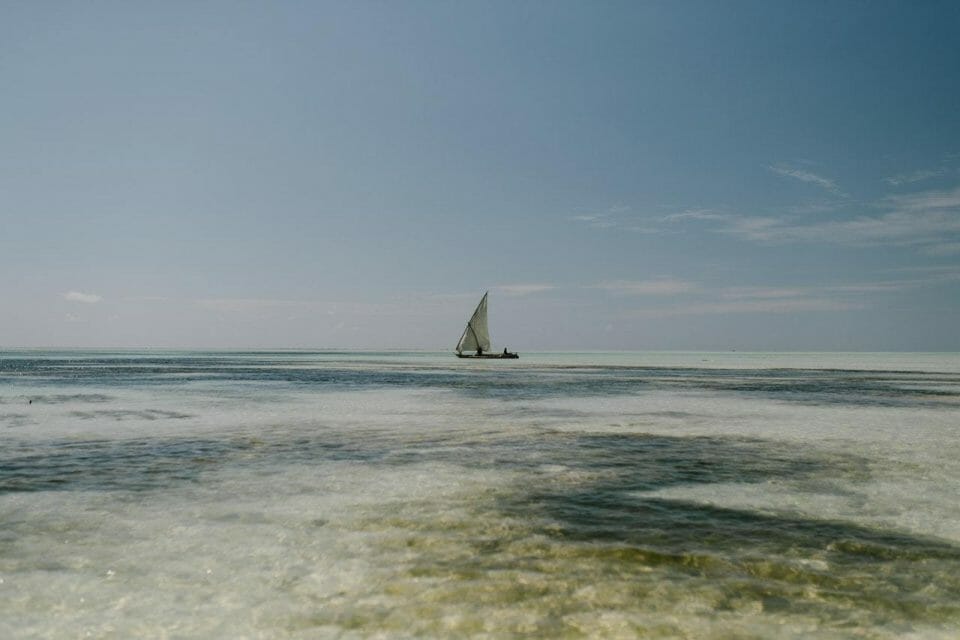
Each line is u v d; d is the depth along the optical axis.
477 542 9.98
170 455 17.38
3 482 14.02
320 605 7.57
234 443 19.47
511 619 7.17
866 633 6.85
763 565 8.94
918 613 7.38
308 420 25.28
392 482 14.19
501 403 33.12
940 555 9.41
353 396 37.09
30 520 11.14
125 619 7.20
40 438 20.34
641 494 13.18
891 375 71.00
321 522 11.06
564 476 14.88
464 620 7.14
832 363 134.75
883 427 23.78
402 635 6.77
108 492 13.14
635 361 149.00
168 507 12.00
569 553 9.45
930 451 18.45
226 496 12.86
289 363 108.31
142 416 26.27
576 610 7.41
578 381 54.88
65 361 114.00
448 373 70.38
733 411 29.47
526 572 8.65
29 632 6.88
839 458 17.33
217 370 75.38
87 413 27.25
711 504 12.39
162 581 8.34
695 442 20.09
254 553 9.44
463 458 17.17
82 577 8.48
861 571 8.72
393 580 8.35
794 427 23.75
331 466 15.98
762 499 12.80
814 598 7.79
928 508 12.12
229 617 7.25
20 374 63.06
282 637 6.74
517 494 13.14
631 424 24.55
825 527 10.86
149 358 143.62
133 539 10.11
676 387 47.09
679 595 7.86
